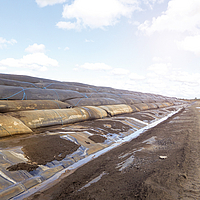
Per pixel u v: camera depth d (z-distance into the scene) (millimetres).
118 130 12133
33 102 11789
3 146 6312
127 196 3705
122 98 27250
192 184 4129
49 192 4281
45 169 5508
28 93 12977
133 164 5801
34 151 6316
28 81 17281
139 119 17797
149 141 9234
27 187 4504
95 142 8922
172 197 3566
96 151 7992
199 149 7125
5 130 7414
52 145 7105
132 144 9047
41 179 4988
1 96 11070
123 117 17047
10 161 5285
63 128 10250
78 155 7047
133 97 32281
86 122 12977
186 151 6727
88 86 27281
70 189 4324
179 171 4875
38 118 9773
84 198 3771
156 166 5398
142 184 4117
